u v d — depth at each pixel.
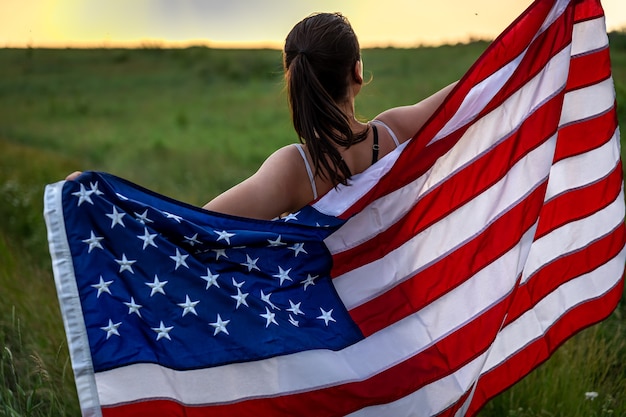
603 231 3.49
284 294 2.86
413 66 29.77
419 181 3.00
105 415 2.57
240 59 39.50
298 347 2.77
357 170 2.98
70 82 37.06
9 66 40.88
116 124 26.02
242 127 23.27
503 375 3.36
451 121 3.01
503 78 3.08
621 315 5.16
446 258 3.01
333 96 2.92
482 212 3.03
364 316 2.91
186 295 2.71
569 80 3.43
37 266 6.71
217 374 2.69
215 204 2.84
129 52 44.69
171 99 31.20
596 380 4.52
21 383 4.22
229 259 2.81
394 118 3.09
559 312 3.47
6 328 5.05
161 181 13.55
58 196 2.65
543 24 3.10
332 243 2.94
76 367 2.57
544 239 3.45
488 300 3.00
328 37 2.88
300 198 2.95
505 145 3.05
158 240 2.71
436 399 2.89
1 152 15.92
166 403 2.62
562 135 3.46
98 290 2.63
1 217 8.77
